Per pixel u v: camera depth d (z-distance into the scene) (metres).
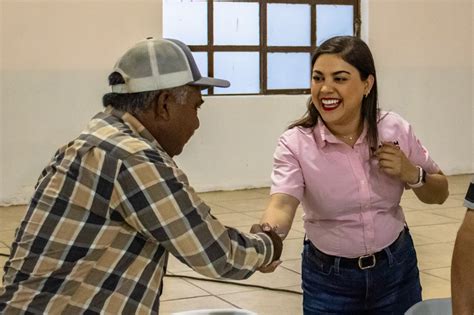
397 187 2.49
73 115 6.88
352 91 2.35
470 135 8.55
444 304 2.38
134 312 1.71
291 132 2.50
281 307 3.86
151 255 1.75
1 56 6.65
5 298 1.72
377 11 7.90
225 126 7.42
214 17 7.33
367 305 2.49
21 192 6.80
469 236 1.87
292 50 7.64
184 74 1.79
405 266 2.53
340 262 2.46
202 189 7.39
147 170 1.68
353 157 2.43
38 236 1.71
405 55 8.09
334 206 2.43
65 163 1.73
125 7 6.92
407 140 2.52
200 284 4.27
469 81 8.45
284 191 2.39
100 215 1.70
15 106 6.72
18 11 6.65
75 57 6.83
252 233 1.94
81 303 1.70
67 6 6.77
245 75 7.50
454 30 8.30
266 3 7.49
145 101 1.79
